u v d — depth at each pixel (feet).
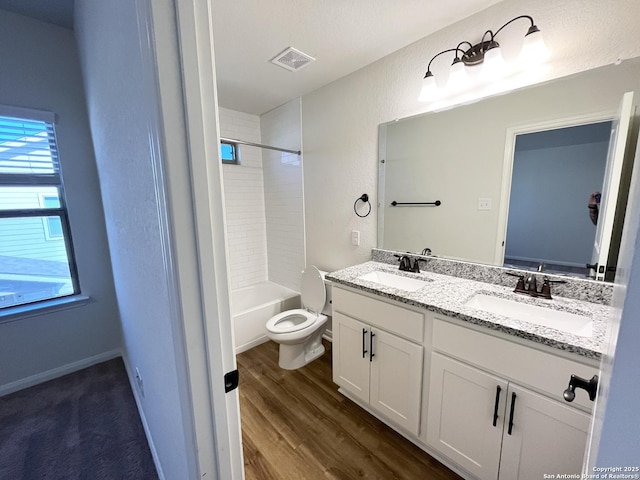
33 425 5.48
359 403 5.87
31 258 6.79
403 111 5.93
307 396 6.16
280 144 9.35
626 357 0.94
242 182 9.98
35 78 6.36
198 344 1.95
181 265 1.80
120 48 2.50
